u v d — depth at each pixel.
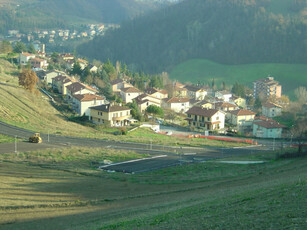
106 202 37.56
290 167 52.50
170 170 54.91
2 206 34.56
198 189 42.59
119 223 28.00
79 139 75.75
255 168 55.16
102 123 99.62
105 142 75.31
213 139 93.31
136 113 106.12
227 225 23.31
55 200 37.81
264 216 24.09
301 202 26.17
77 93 117.38
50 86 136.00
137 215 30.48
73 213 33.72
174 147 75.88
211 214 26.81
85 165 55.84
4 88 105.81
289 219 22.69
